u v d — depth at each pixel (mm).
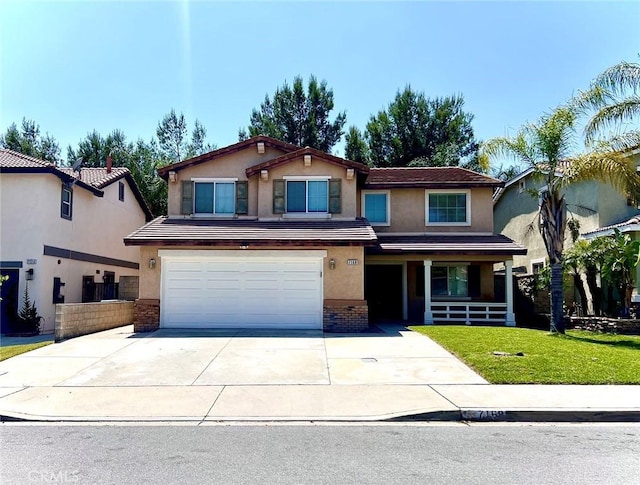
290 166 18500
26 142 39500
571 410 7754
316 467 5598
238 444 6430
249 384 9547
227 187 19156
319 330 16141
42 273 19281
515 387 9172
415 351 12523
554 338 14266
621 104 15297
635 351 12188
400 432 7027
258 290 16453
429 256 18844
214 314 16438
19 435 6887
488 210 20719
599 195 19094
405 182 20734
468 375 10102
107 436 6812
